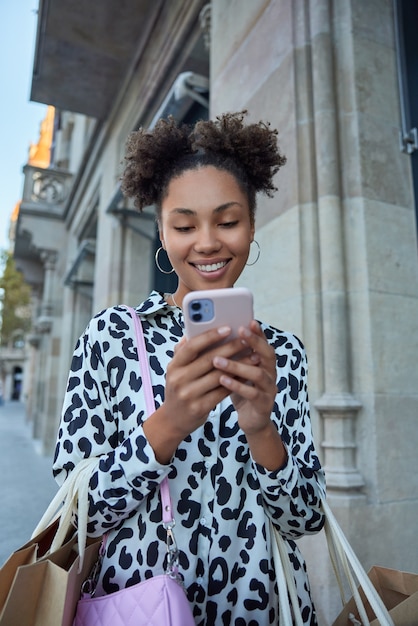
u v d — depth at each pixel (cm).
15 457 784
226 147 85
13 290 2822
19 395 4400
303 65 202
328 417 168
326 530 84
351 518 154
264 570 77
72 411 77
